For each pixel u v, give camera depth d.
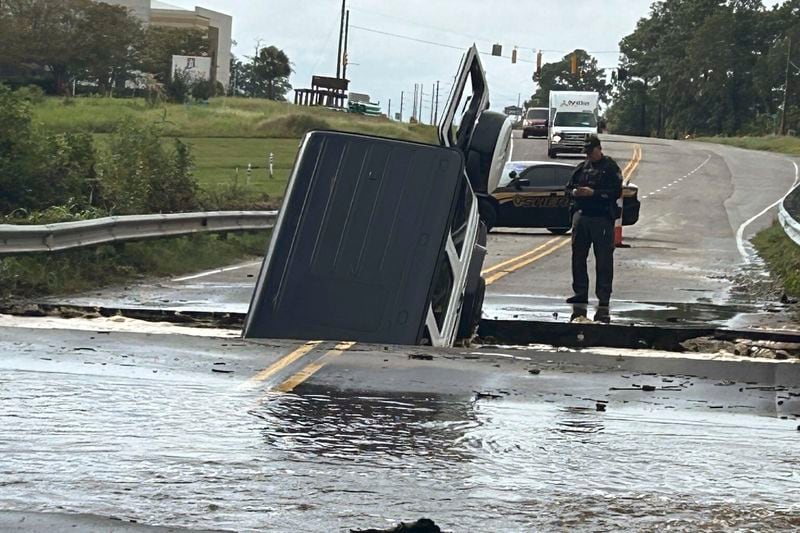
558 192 41.06
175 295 24.31
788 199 46.78
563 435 11.35
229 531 7.96
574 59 117.25
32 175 32.78
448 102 18.08
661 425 11.97
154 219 30.58
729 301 25.55
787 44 196.12
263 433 10.95
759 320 22.16
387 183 15.45
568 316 21.75
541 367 14.98
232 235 36.38
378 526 8.18
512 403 12.84
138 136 37.16
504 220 41.19
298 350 15.08
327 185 15.43
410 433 11.20
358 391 13.12
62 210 30.41
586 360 15.68
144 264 28.84
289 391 12.98
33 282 23.52
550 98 90.06
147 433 10.78
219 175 54.00
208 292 25.09
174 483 9.14
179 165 37.75
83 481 9.11
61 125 67.56
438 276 15.41
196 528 7.99
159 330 18.30
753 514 8.77
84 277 25.83
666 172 79.94
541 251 36.59
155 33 138.00
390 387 13.38
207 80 126.31
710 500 9.15
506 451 10.61
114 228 28.42
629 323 20.94
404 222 15.32
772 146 127.44
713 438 11.42
